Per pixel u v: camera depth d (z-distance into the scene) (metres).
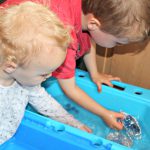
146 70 1.16
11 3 0.80
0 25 0.66
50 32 0.67
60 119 0.92
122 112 1.05
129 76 1.22
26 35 0.65
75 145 0.79
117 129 1.02
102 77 1.12
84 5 0.89
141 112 1.05
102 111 0.99
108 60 1.23
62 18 0.85
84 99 0.97
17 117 0.84
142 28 0.82
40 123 0.84
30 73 0.71
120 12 0.81
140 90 1.08
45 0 0.84
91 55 1.11
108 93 1.08
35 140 0.85
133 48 1.14
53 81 1.14
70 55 0.88
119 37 0.88
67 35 0.70
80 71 1.17
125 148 0.77
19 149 0.86
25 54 0.66
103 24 0.86
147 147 0.99
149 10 0.81
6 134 0.84
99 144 0.78
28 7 0.68
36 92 0.87
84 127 0.94
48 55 0.67
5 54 0.67
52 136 0.81
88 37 1.02
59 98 1.16
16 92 0.82
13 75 0.74
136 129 1.02
